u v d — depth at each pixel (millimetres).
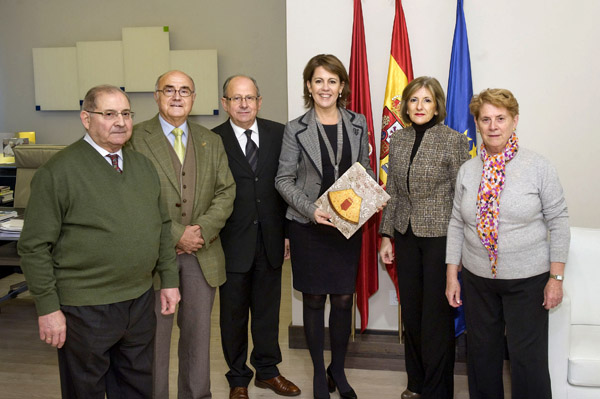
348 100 2516
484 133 2012
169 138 2295
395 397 2684
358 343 3102
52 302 1745
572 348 2295
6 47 6109
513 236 1996
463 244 2195
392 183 2525
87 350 1819
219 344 3387
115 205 1805
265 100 5746
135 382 1995
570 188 3002
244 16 5660
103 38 5910
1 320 3871
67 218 1763
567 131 2957
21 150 3799
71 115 6117
